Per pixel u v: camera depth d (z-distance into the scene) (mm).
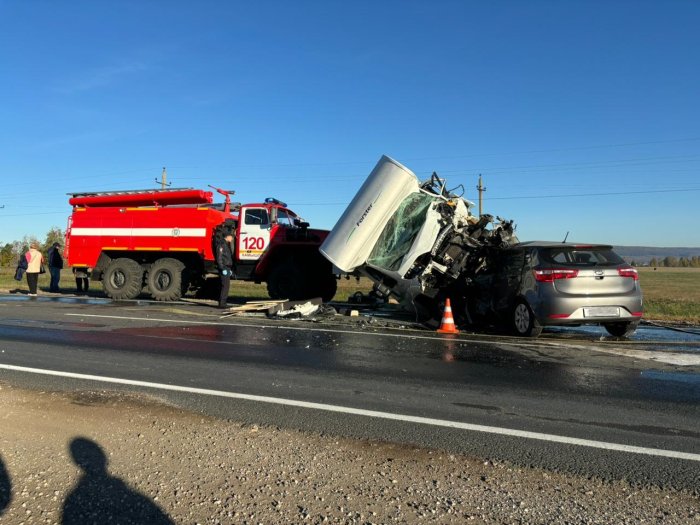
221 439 3945
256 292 19453
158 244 15531
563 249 8852
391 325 10328
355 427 4270
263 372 6164
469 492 3152
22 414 4441
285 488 3174
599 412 4766
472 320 10516
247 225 14469
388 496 3090
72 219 16719
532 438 4074
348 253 10555
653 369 6531
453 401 5070
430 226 10242
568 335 9398
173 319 10711
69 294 17609
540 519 2852
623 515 2902
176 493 3098
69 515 2850
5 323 9906
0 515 2834
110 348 7500
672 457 3725
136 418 4391
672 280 53750
